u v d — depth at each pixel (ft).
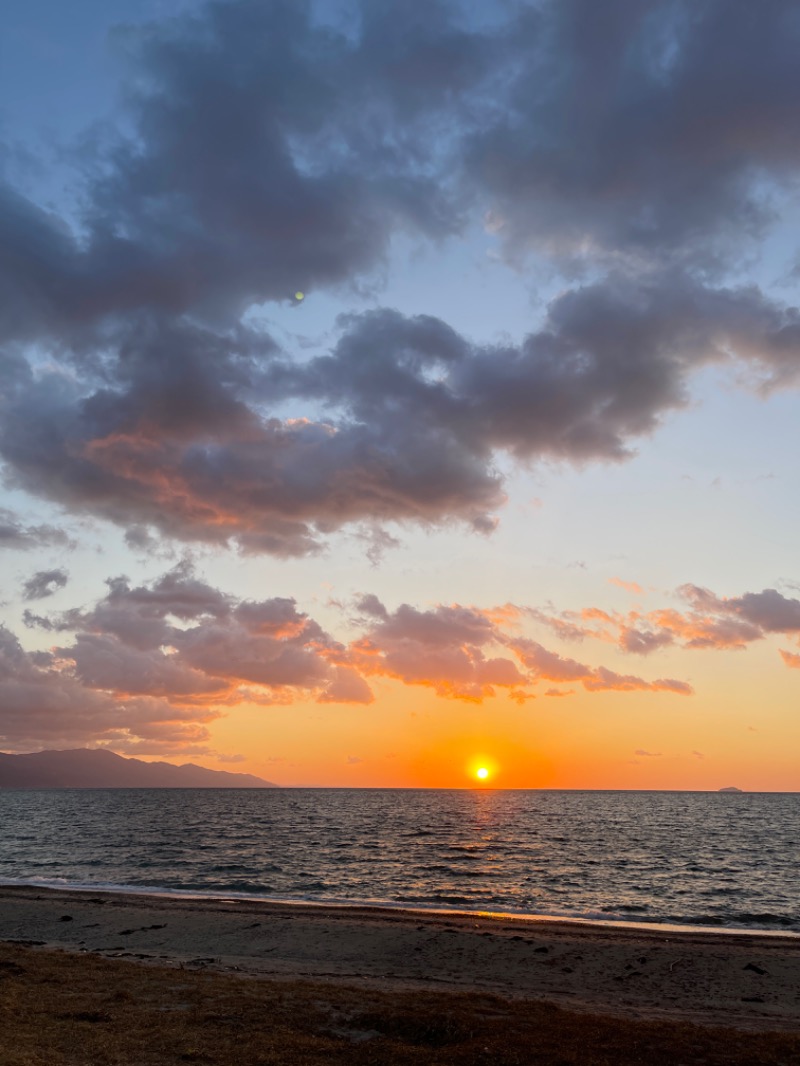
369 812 609.83
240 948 98.48
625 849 278.67
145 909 125.29
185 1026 53.62
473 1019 60.18
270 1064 46.09
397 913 125.70
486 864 222.28
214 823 434.71
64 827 396.16
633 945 100.53
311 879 185.68
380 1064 47.70
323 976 82.17
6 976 68.64
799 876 205.87
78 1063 43.96
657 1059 51.11
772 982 84.33
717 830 402.11
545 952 96.02
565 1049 52.60
